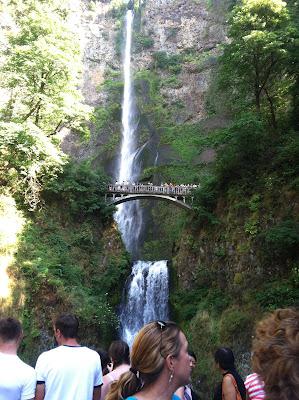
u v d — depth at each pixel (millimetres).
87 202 28719
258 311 19297
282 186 21844
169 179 42781
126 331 27906
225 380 5312
